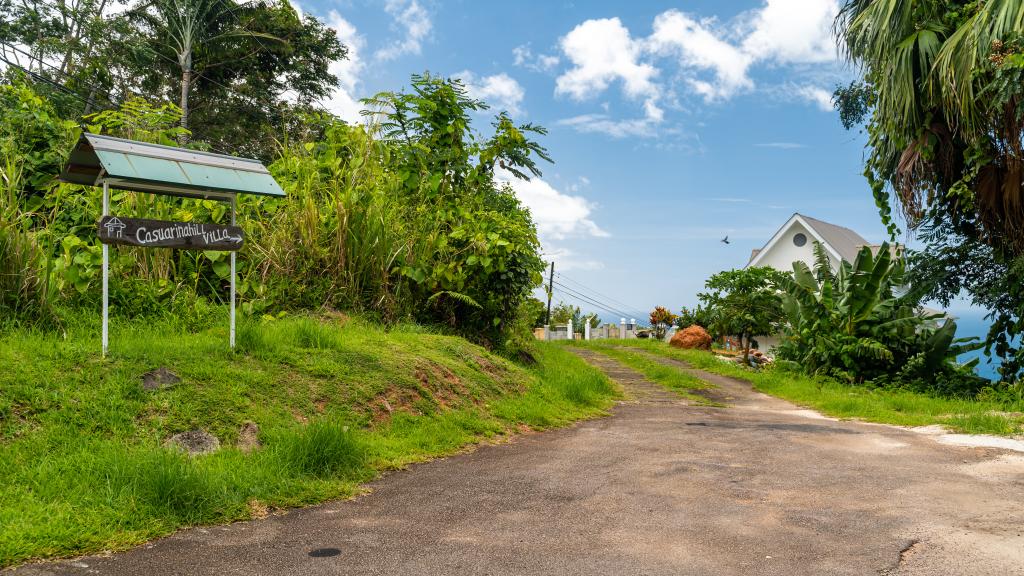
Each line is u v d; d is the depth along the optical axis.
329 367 7.18
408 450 6.37
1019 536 4.05
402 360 8.17
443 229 12.01
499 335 12.31
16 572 3.34
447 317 11.57
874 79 13.97
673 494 5.14
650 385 15.85
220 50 30.47
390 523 4.35
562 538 4.05
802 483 5.52
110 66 27.80
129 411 5.35
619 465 6.21
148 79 29.62
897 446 7.39
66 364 5.65
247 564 3.58
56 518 3.87
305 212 9.77
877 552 3.79
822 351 16.83
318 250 9.73
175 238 6.37
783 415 11.27
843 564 3.60
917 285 15.32
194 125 30.56
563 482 5.51
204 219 9.41
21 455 4.58
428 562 3.63
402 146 12.16
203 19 29.31
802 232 32.88
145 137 10.14
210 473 4.71
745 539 4.04
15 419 4.90
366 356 7.79
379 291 10.20
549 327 36.38
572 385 11.16
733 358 25.83
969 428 8.72
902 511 4.65
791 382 16.23
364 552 3.78
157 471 4.33
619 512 4.63
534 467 6.09
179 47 29.41
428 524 4.33
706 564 3.61
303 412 6.34
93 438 4.94
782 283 19.69
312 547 3.86
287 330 7.80
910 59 12.70
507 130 13.15
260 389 6.34
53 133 9.48
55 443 4.77
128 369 5.82
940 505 4.81
